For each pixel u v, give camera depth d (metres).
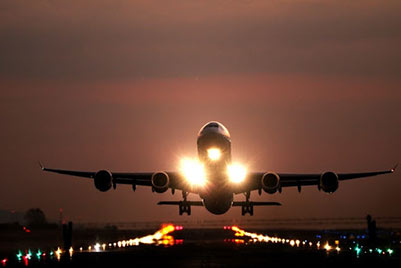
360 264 154.50
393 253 189.88
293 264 155.00
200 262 161.25
